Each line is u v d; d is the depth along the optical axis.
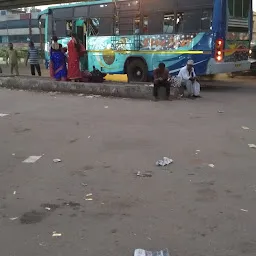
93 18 16.50
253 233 3.67
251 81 17.47
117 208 4.23
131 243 3.50
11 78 15.40
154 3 14.43
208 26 13.23
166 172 5.34
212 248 3.40
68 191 4.72
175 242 3.52
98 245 3.48
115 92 12.42
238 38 14.04
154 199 4.46
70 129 7.88
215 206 4.26
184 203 4.34
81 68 17.20
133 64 15.46
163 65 11.66
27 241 3.56
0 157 6.10
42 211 4.18
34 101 11.63
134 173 5.31
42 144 6.80
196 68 13.66
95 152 6.29
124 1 15.33
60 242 3.53
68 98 12.23
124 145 6.68
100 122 8.51
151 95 11.76
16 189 4.80
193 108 10.19
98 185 4.90
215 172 5.33
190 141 6.91
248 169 5.45
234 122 8.46
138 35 15.07
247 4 14.31
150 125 8.18
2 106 10.77
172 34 14.09
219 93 13.26
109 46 16.08
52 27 18.28
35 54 19.16
